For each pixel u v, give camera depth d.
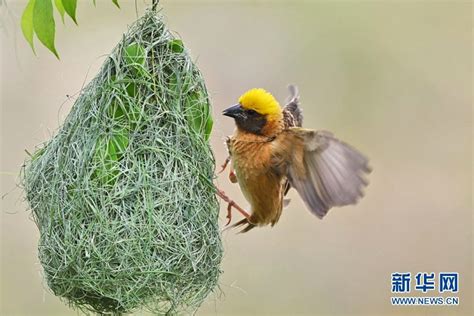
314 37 12.34
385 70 12.43
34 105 10.99
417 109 12.55
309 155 7.48
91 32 11.48
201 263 7.33
